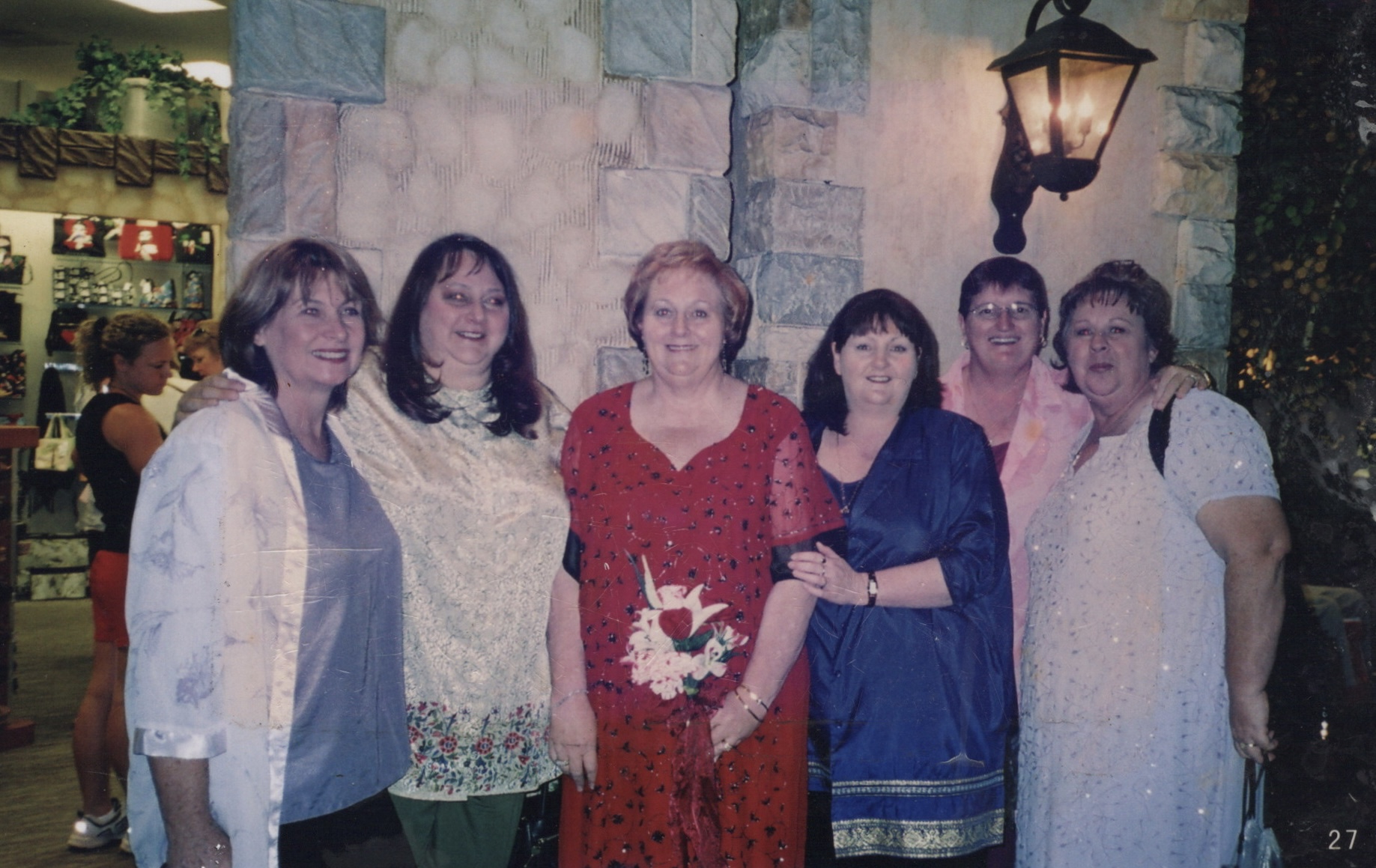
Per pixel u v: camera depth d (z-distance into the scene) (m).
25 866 2.59
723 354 2.11
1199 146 2.61
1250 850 2.31
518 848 2.04
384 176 2.06
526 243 2.14
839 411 2.26
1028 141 2.33
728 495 2.03
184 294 3.55
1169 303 2.47
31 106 2.86
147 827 1.83
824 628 2.17
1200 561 2.22
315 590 1.87
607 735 2.01
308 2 1.99
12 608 3.49
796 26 2.28
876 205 2.35
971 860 2.25
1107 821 2.24
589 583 2.02
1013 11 2.44
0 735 3.36
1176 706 2.22
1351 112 2.81
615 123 2.20
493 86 2.12
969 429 2.27
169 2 2.65
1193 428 2.21
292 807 1.86
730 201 2.28
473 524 1.98
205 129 3.04
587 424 2.06
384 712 1.94
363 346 1.97
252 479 1.83
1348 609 2.99
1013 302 2.38
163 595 1.77
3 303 3.59
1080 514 2.27
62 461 3.91
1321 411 2.91
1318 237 2.82
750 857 2.03
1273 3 2.78
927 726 2.20
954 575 2.21
